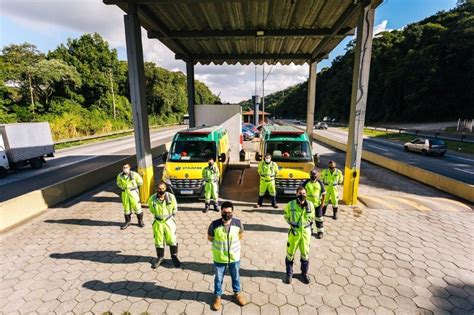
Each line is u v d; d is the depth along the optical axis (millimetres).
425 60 48938
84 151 22562
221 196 9398
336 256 5500
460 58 46562
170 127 60938
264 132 10430
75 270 5082
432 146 18953
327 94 86688
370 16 7434
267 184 7930
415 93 50125
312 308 4047
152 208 4938
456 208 8211
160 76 66812
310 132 16141
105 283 4684
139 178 6785
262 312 3963
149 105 66188
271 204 8531
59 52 45375
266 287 4535
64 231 6789
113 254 5660
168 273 4961
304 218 4359
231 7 8711
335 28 10109
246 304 4129
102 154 20766
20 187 11805
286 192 8258
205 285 4617
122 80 57344
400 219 7398
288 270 4602
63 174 14219
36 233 6676
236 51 14422
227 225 3867
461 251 5695
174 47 12898
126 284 4645
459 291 4410
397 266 5141
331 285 4586
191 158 9117
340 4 8461
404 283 4629
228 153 13430
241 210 8031
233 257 3871
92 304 4168
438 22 56625
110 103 49438
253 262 5293
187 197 8539
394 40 62469
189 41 12508
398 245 5957
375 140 30469
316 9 8844
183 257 5516
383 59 61219
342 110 76312
